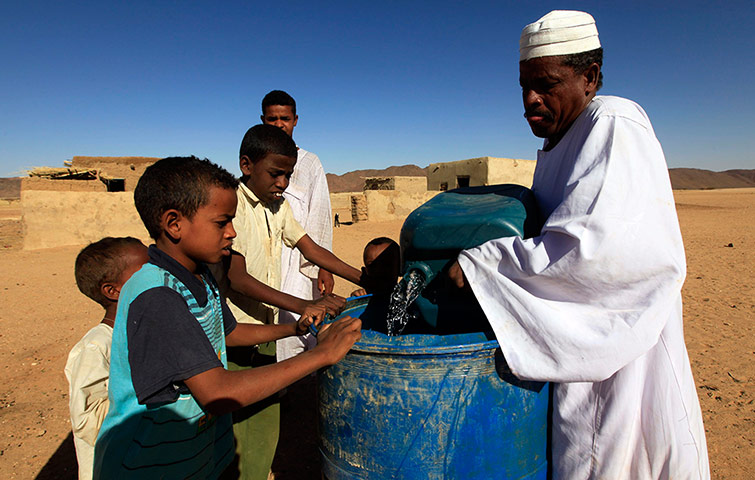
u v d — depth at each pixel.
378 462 1.63
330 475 1.80
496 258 1.63
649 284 1.48
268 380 1.42
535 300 1.55
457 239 1.74
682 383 1.65
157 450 1.49
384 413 1.59
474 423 1.57
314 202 3.52
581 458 1.71
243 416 2.27
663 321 1.48
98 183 20.47
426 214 1.83
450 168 26.58
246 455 2.30
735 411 3.36
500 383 1.59
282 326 2.00
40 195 14.03
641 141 1.54
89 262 2.03
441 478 1.59
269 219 2.50
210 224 1.49
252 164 2.27
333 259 2.65
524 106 1.82
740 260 9.49
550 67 1.68
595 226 1.46
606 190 1.48
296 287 3.28
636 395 1.63
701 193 64.12
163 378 1.38
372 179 34.44
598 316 1.53
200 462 1.62
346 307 2.25
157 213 1.46
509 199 1.86
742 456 2.83
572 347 1.50
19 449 3.09
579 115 1.75
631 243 1.45
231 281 2.16
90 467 1.99
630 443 1.67
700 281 7.52
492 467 1.61
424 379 1.54
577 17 1.67
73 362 2.03
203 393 1.40
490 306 1.61
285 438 3.23
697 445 1.66
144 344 1.39
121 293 1.49
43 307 6.65
